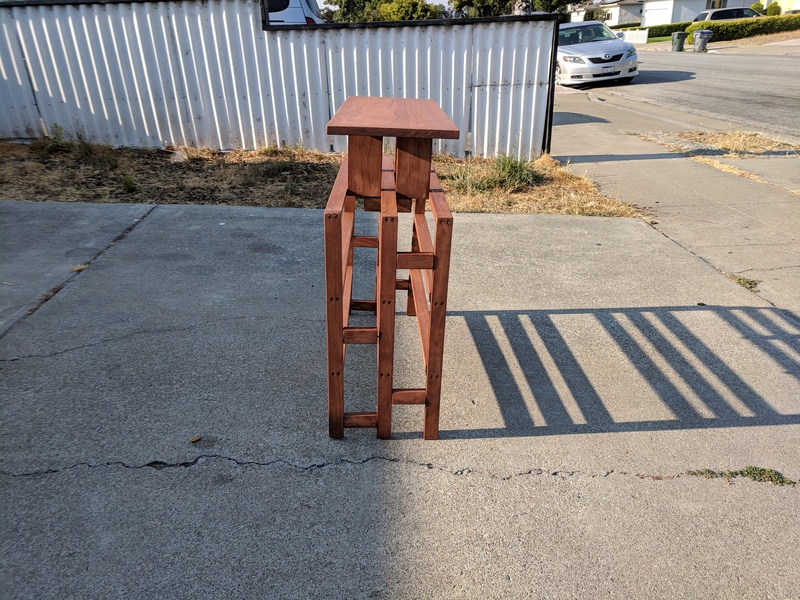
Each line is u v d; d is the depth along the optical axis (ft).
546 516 7.20
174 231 16.10
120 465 7.72
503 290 13.32
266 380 9.66
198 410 8.86
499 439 8.55
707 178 22.79
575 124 33.96
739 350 11.07
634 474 7.93
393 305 7.65
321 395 9.35
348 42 23.65
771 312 12.46
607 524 7.12
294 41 23.66
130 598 5.99
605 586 6.33
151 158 23.99
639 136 30.71
